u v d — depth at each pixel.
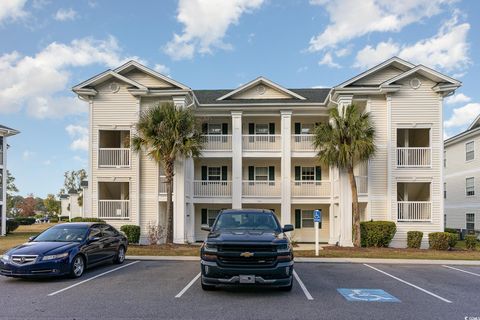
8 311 7.32
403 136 23.56
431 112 20.91
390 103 20.92
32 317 6.94
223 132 25.41
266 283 8.17
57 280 10.43
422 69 20.48
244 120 25.42
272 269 8.15
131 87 21.56
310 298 8.46
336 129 18.64
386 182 20.84
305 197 23.52
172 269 12.45
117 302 8.01
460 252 17.95
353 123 18.31
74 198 62.16
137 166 21.53
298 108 23.50
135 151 19.98
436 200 20.69
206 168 25.62
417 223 20.59
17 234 30.97
